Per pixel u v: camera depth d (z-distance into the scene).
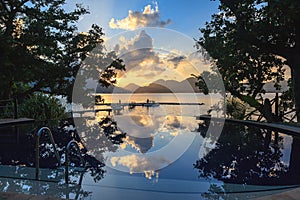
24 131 8.27
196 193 3.09
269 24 9.66
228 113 11.41
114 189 3.20
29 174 3.86
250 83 12.20
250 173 4.03
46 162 4.69
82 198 2.90
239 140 7.09
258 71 11.97
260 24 9.74
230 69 12.01
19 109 10.67
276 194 2.82
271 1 8.41
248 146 6.30
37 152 3.53
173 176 3.84
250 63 11.70
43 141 6.93
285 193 2.85
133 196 2.96
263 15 10.05
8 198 2.73
